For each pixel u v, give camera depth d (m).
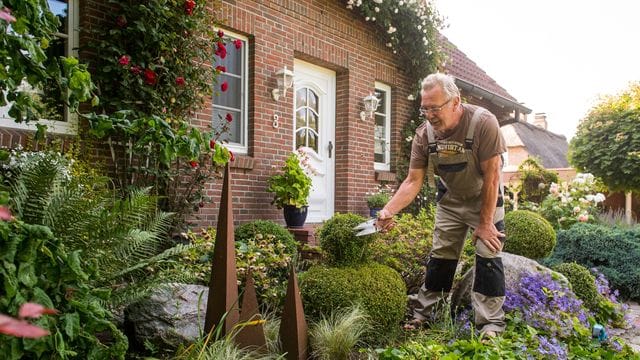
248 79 5.62
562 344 2.90
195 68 4.57
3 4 1.53
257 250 3.78
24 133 3.66
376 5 6.95
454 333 3.00
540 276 3.62
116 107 4.13
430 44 7.80
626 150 10.94
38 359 1.44
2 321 0.41
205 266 3.34
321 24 6.41
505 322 3.16
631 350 3.06
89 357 1.61
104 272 2.07
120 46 4.13
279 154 5.86
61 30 4.12
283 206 5.55
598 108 11.92
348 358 2.58
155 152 3.96
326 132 6.84
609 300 4.17
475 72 10.32
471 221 3.18
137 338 2.42
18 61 1.66
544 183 11.00
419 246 4.30
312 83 6.61
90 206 2.06
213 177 4.80
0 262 1.32
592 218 7.46
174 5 4.35
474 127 2.86
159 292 2.37
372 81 7.23
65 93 1.86
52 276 1.50
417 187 3.25
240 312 2.47
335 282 2.88
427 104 2.79
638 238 5.86
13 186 1.88
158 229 2.56
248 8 5.48
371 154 7.19
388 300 2.90
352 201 6.87
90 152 3.75
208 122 5.08
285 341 2.41
